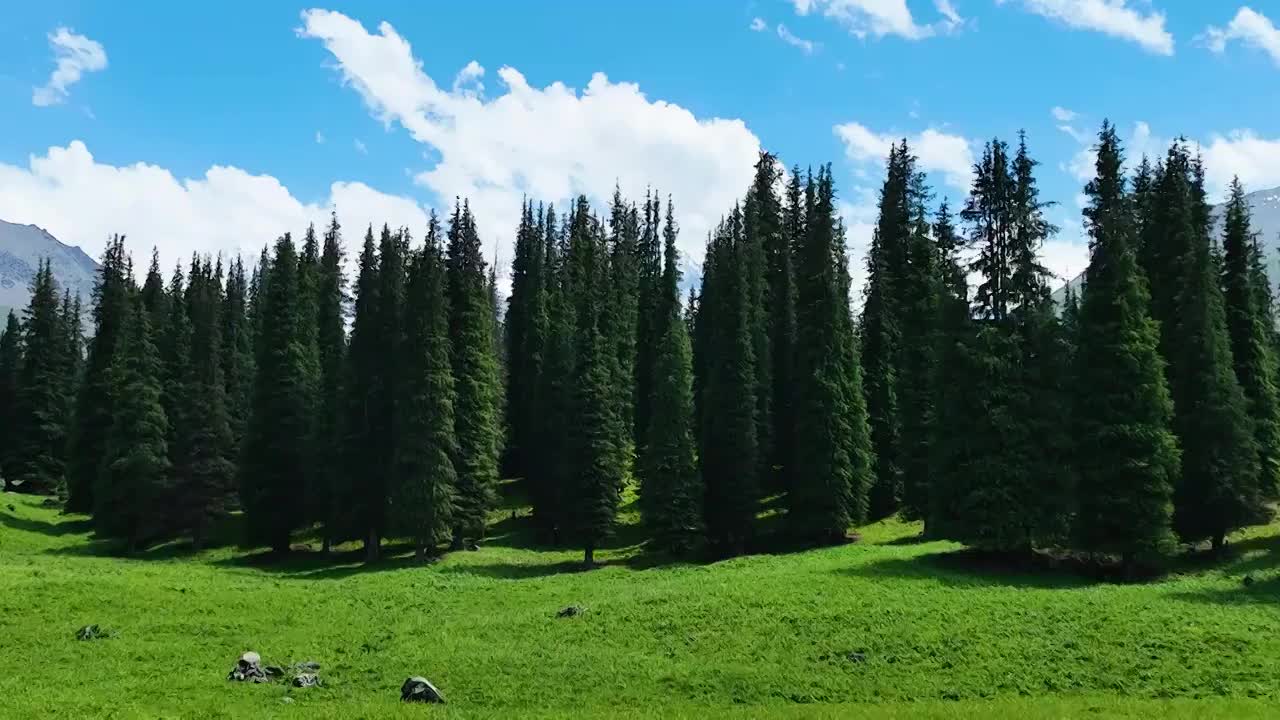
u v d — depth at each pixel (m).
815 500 58.12
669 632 31.88
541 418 69.50
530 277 85.25
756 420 66.44
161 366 71.38
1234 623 30.02
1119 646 28.08
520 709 24.28
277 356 66.44
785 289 71.44
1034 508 42.56
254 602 40.38
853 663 27.66
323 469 64.12
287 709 24.02
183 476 68.00
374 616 38.12
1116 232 46.41
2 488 86.69
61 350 88.75
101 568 52.62
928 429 57.62
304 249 91.94
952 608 32.72
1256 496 49.03
